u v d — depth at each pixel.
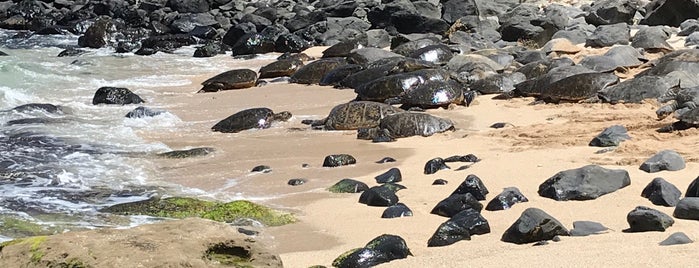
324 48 22.42
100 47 24.23
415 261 6.19
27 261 4.61
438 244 6.91
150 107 15.14
